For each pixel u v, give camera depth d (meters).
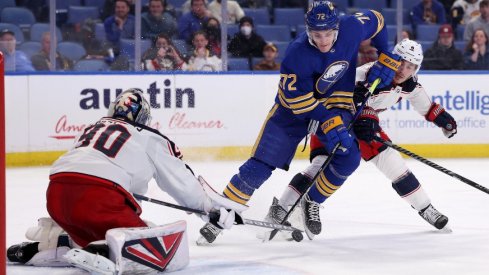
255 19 18.38
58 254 7.40
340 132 8.43
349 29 8.58
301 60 8.35
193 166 15.65
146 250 6.97
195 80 16.45
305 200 8.97
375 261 7.99
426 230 9.68
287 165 9.00
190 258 8.04
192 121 16.48
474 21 17.81
